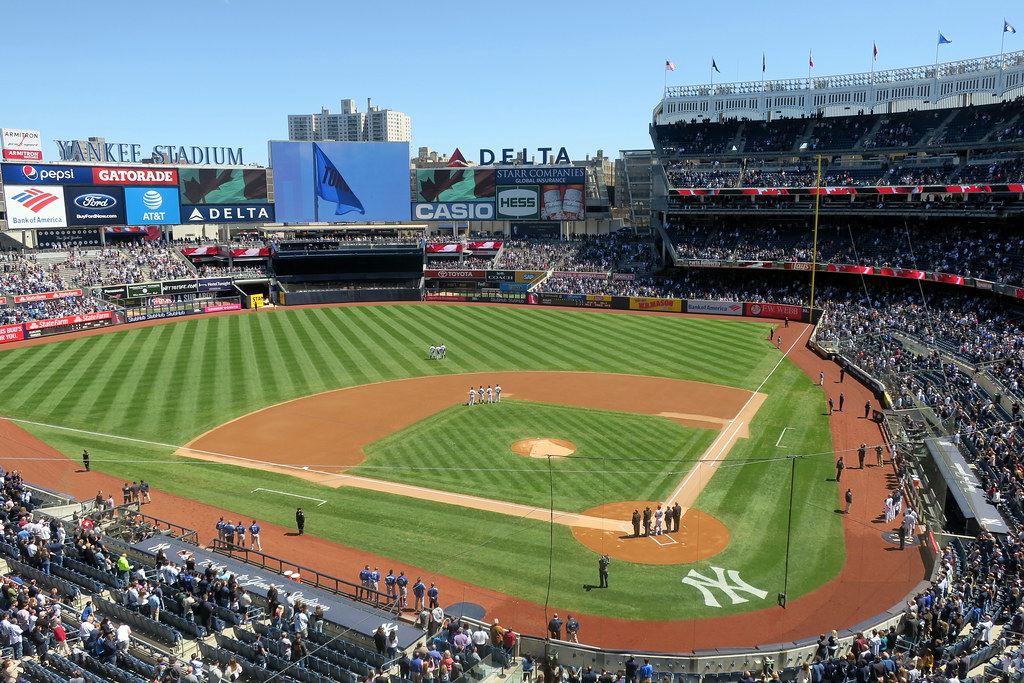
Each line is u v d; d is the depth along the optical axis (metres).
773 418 46.53
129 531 29.45
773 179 92.69
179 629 22.02
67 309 76.19
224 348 66.69
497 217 108.06
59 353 64.06
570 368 59.75
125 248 94.19
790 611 25.02
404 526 31.55
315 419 46.22
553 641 21.80
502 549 29.48
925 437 39.44
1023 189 70.06
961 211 75.38
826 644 21.19
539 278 97.06
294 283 100.88
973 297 72.12
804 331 75.19
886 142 89.38
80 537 26.42
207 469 38.09
